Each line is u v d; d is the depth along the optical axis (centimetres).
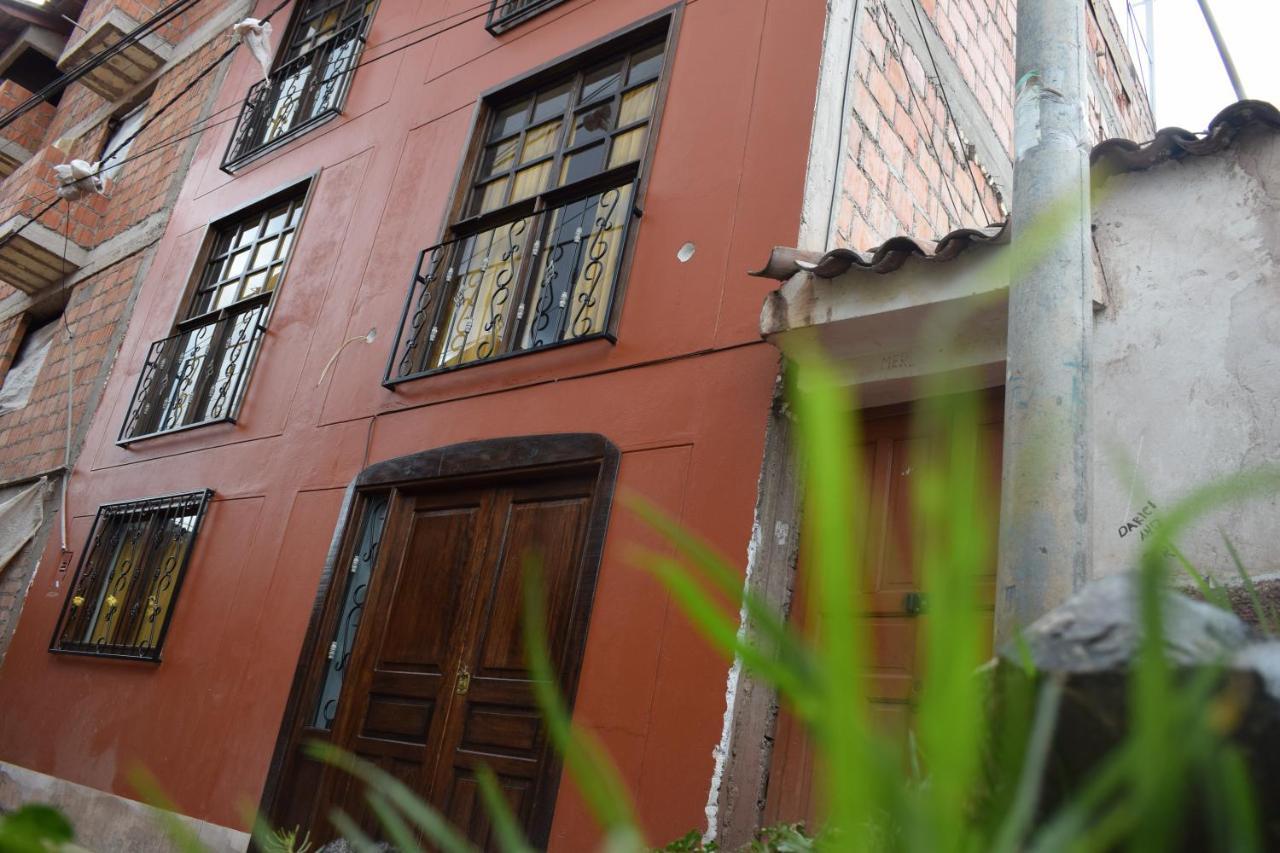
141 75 1151
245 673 587
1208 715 34
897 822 33
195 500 690
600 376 502
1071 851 30
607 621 438
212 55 1034
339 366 649
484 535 518
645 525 443
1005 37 756
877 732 35
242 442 689
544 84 653
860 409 432
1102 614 49
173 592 666
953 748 29
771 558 408
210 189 902
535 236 575
